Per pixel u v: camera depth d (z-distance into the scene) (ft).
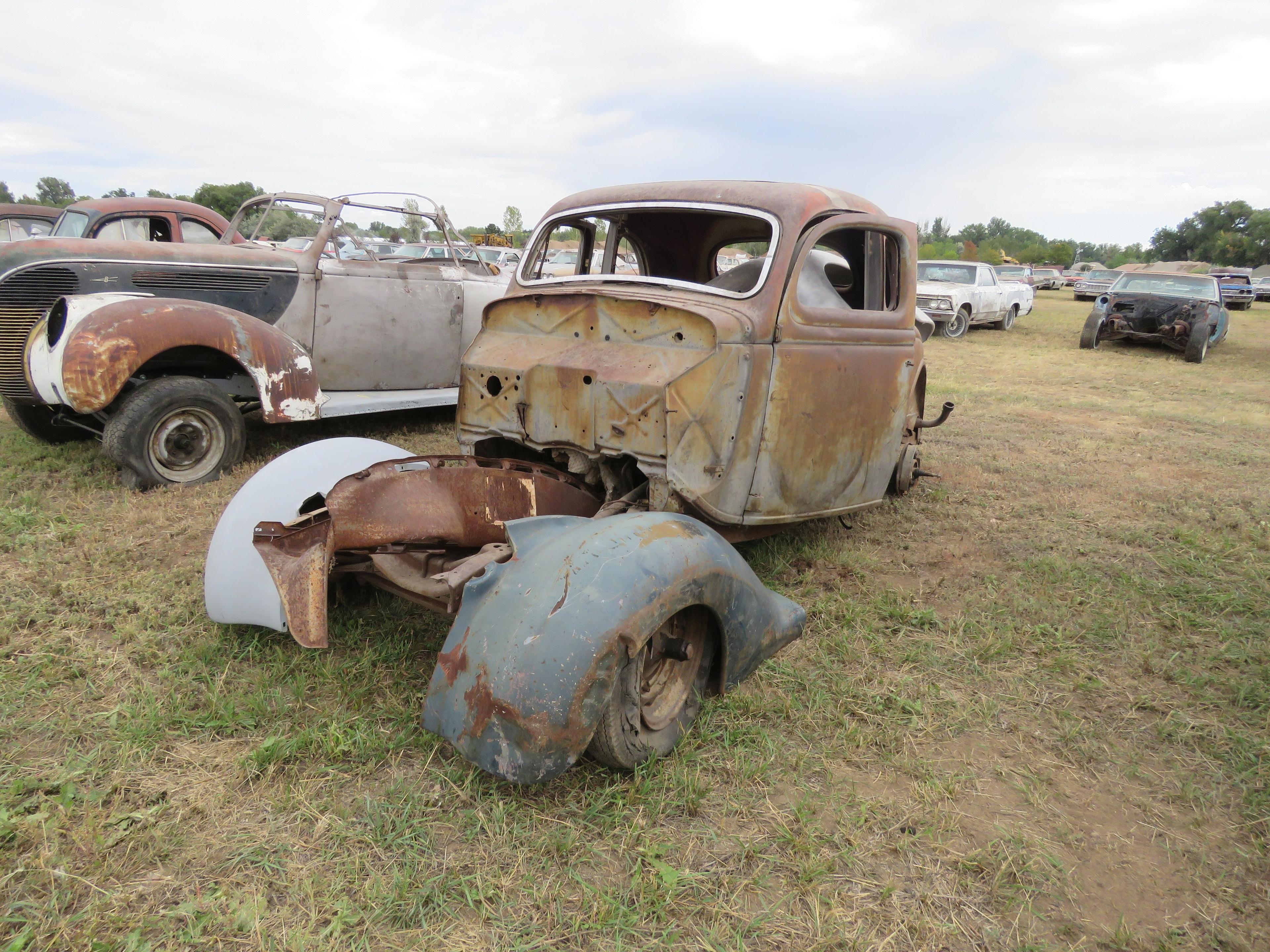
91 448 19.63
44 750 8.11
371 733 8.50
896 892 6.83
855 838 7.38
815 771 8.45
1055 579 13.73
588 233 15.05
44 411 20.07
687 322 10.63
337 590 11.26
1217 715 9.84
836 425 12.71
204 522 14.73
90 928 6.00
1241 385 36.65
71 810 7.15
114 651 10.06
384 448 11.80
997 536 15.83
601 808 7.54
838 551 14.74
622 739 7.64
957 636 11.60
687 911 6.50
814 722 9.21
